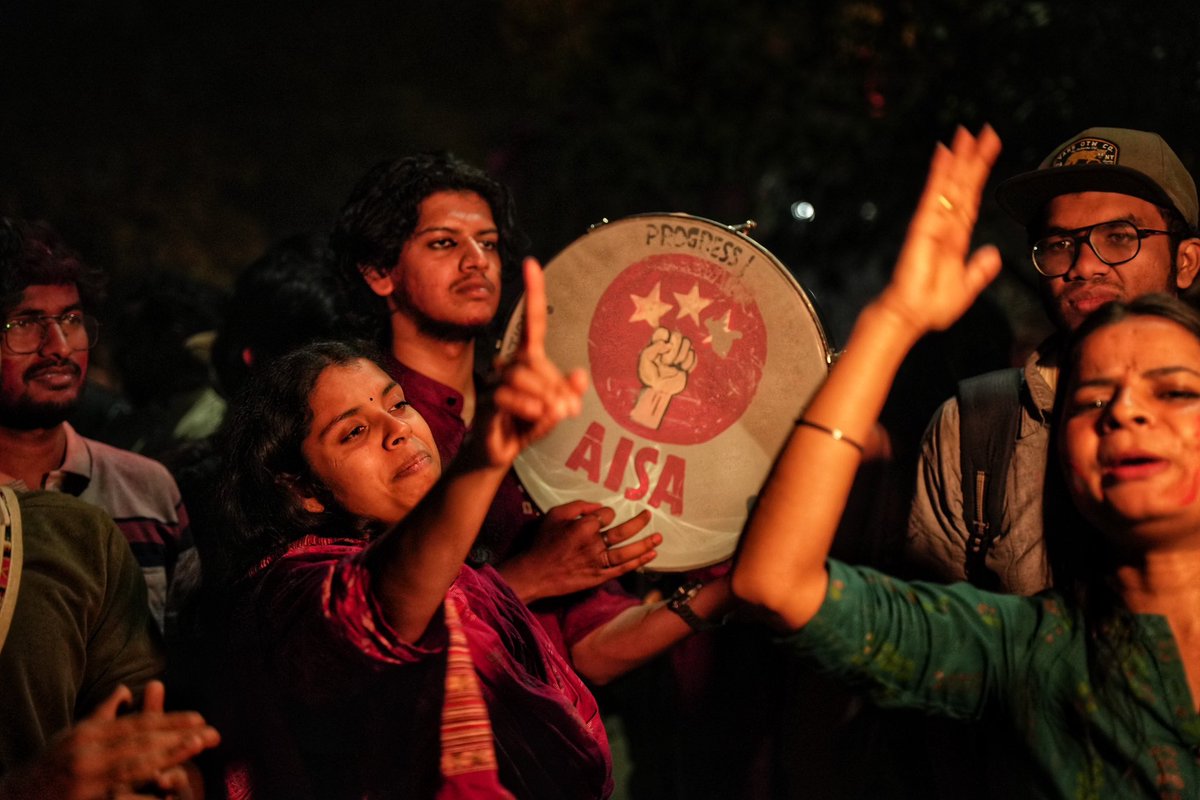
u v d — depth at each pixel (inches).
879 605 72.1
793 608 69.1
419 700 88.3
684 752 132.4
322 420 96.3
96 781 71.0
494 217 134.6
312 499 97.9
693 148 237.9
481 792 82.6
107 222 590.6
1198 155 162.1
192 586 110.1
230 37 685.3
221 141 656.4
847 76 216.1
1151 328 70.1
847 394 68.4
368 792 89.2
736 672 129.4
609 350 115.6
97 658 93.7
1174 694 70.8
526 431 72.6
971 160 70.2
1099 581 74.2
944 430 105.4
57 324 119.4
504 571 113.8
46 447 123.8
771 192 240.8
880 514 126.4
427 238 128.5
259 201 653.3
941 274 69.0
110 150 627.5
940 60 189.9
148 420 175.0
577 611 119.4
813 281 222.4
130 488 129.0
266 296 150.0
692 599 112.3
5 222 115.5
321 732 91.0
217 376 158.2
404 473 96.3
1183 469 68.4
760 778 127.9
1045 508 77.8
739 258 113.1
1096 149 104.2
